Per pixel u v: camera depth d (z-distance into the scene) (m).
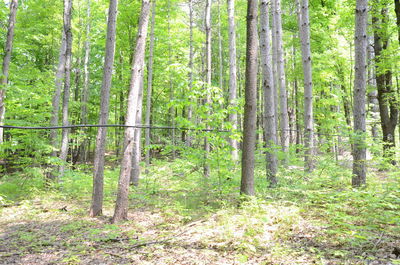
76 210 7.96
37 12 17.39
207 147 9.39
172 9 17.06
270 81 8.73
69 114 19.23
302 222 4.69
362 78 7.36
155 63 17.64
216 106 6.85
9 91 10.88
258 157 9.59
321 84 15.98
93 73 20.95
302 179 7.48
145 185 10.79
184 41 18.89
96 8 18.31
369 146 7.27
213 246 4.27
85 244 5.06
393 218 3.93
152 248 4.53
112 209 8.21
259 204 5.57
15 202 9.21
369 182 7.39
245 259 3.59
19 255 4.66
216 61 26.86
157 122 23.12
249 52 6.11
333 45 14.51
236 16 21.08
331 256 3.45
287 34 18.77
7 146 10.78
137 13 15.80
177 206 6.95
